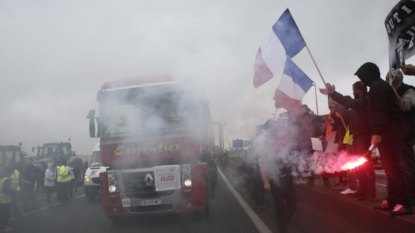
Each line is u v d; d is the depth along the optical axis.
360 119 5.35
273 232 6.26
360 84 5.61
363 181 5.15
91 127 8.05
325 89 5.34
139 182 7.67
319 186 7.30
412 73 4.29
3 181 8.20
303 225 6.67
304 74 6.71
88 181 12.79
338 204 5.02
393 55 4.91
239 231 6.53
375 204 4.35
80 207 11.70
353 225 4.51
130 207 7.64
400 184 3.84
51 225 8.47
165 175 7.61
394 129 4.02
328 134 7.60
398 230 3.55
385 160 4.06
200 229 7.00
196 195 7.63
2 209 8.19
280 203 5.41
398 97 4.68
